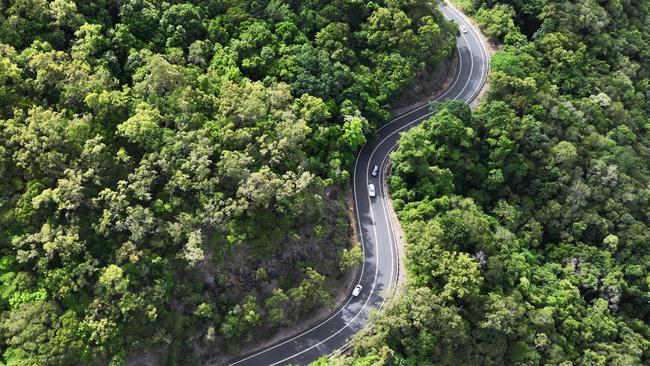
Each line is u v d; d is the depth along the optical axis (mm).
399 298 117562
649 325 147250
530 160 152375
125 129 108250
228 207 109688
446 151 142875
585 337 132125
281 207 115125
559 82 172000
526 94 158375
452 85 168375
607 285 142000
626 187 154000
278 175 118125
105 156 107312
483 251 129375
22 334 95625
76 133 106625
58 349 96062
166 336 104125
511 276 131875
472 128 148375
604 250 148375
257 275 113438
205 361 110750
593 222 148375
